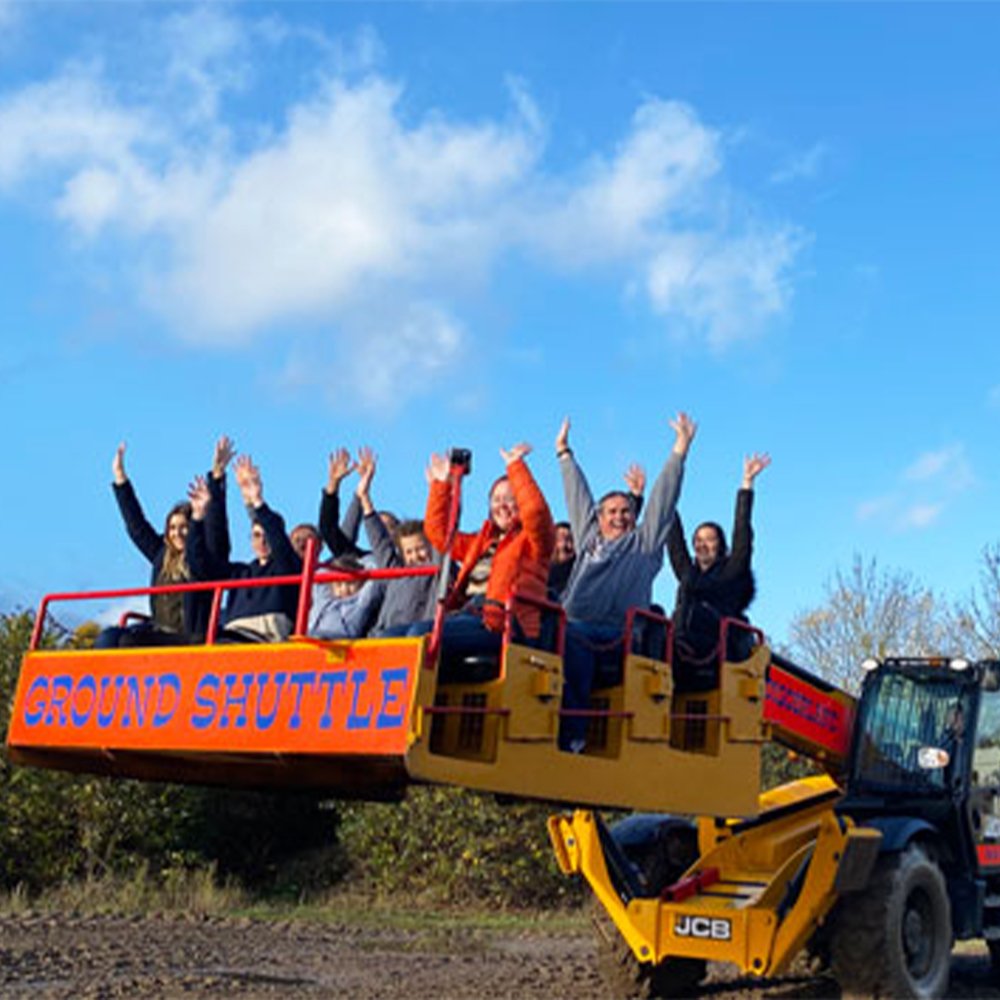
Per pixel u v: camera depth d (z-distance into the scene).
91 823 17.53
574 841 10.27
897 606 31.69
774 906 9.56
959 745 10.52
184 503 8.66
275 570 8.17
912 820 9.98
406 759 6.06
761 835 10.33
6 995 9.30
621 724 7.29
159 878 17.94
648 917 9.83
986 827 10.77
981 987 11.29
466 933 15.23
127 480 9.11
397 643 6.29
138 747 7.04
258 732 6.62
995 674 10.64
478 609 6.92
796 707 10.25
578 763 6.93
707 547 8.91
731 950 9.46
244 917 15.80
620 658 7.42
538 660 6.74
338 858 20.17
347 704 6.36
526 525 6.82
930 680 10.76
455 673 6.71
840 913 9.46
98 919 14.44
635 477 8.53
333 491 8.99
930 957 9.72
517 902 18.86
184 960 11.63
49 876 17.31
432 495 7.17
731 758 8.13
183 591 7.60
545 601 6.83
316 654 6.53
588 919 17.42
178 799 18.47
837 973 9.40
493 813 18.86
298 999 9.80
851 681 30.92
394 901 18.89
